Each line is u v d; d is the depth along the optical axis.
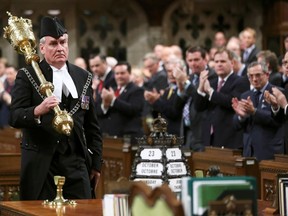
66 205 10.01
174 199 6.75
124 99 21.00
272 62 17.84
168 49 23.83
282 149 15.53
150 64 23.44
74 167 11.51
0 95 26.98
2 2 32.66
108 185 8.78
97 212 9.40
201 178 7.28
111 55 33.97
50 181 11.44
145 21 33.56
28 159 11.45
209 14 33.78
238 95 17.28
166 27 33.53
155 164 9.22
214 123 17.42
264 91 16.05
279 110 15.29
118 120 20.92
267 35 32.81
